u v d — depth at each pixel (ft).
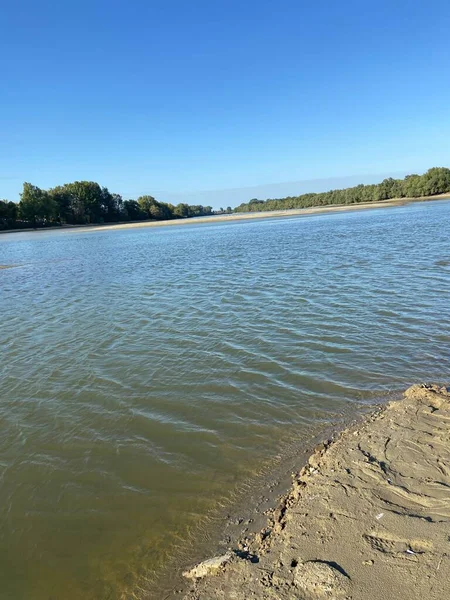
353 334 37.17
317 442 21.21
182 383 29.99
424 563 11.89
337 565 12.52
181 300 56.18
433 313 41.24
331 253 93.40
